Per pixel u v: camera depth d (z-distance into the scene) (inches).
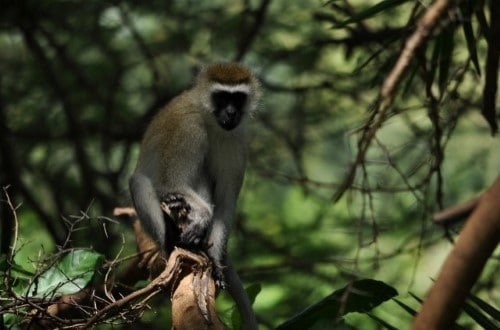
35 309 261.4
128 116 644.1
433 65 296.0
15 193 567.2
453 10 208.7
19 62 644.1
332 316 249.9
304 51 612.4
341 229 565.9
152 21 639.1
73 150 653.3
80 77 611.5
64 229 550.3
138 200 405.4
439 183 278.4
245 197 677.3
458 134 565.0
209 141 415.8
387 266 527.5
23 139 640.4
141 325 349.1
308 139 650.8
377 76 310.3
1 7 581.0
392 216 536.4
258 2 650.8
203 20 626.2
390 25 536.1
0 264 281.7
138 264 352.8
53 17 610.2
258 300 556.4
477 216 159.2
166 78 653.3
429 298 162.9
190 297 244.2
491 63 289.6
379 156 425.4
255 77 432.1
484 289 461.4
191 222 384.8
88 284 291.1
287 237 622.5
